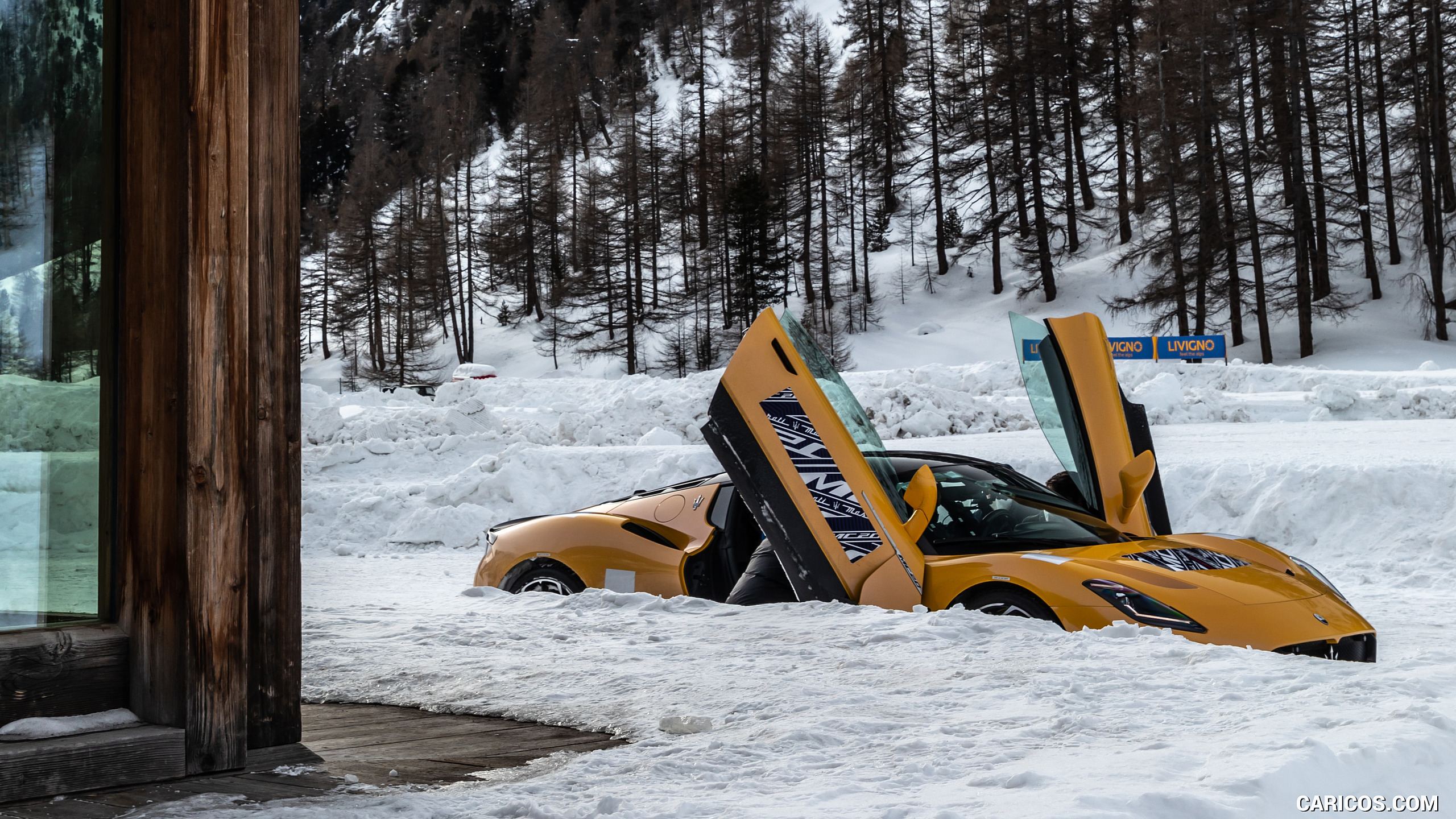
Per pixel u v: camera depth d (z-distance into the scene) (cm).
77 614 308
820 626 535
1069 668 434
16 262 302
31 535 301
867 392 2047
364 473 1772
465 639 548
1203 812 244
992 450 1597
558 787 295
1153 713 365
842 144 7888
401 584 929
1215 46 4797
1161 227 5806
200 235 300
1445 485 1045
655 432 1945
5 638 287
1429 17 4794
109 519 312
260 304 329
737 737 354
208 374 301
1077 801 249
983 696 398
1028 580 534
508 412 2528
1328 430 1764
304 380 8188
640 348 6906
